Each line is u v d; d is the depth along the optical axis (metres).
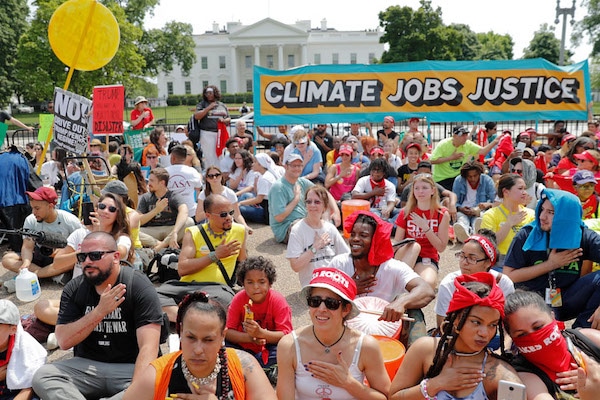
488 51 81.00
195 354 2.51
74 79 40.16
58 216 6.02
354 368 2.96
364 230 4.23
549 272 4.14
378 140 12.22
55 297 5.83
